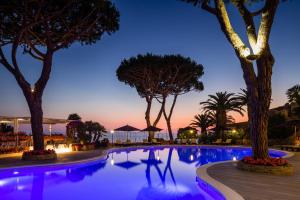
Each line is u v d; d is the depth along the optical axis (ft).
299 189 24.73
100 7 52.42
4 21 47.88
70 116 107.04
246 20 35.37
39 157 46.91
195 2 37.17
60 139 77.41
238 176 30.86
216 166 38.24
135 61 100.58
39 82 50.52
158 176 37.40
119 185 31.58
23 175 37.76
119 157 61.57
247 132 106.83
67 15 50.98
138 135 131.23
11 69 49.03
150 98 106.42
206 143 107.24
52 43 51.13
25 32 48.93
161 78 104.94
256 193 23.32
